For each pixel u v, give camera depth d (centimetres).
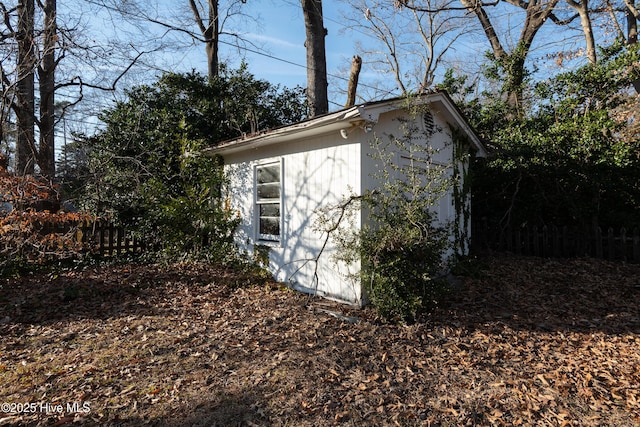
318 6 1272
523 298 665
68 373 395
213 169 920
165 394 354
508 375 398
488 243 1083
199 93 1122
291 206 758
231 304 634
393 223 554
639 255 871
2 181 727
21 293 664
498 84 1437
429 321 540
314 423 313
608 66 968
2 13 884
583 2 1293
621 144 893
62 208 1002
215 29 1731
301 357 430
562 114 1046
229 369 403
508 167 991
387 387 371
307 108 1298
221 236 918
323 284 686
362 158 624
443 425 315
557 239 966
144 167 898
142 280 745
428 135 771
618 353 450
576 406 342
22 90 970
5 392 356
